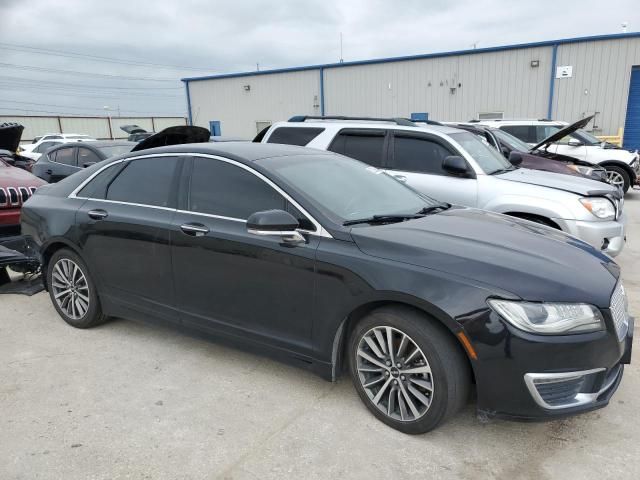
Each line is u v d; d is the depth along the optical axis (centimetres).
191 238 350
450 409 269
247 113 2575
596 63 1769
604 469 257
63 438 286
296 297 310
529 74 1875
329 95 2306
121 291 402
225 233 335
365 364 301
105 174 421
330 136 660
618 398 322
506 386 253
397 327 277
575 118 1841
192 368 370
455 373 265
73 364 377
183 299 365
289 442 281
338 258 292
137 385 346
